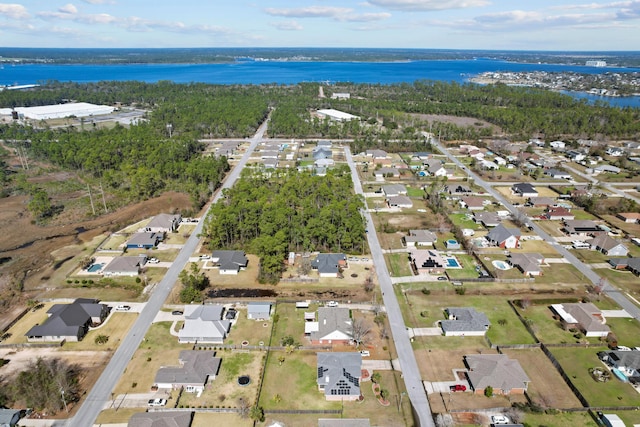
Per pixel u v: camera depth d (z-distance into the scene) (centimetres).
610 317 7831
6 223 11738
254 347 6938
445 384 6234
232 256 9506
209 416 5662
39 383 5931
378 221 11906
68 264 9538
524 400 5981
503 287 8769
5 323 7506
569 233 11194
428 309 8006
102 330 7344
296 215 10681
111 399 5909
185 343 7050
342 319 7338
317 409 5788
